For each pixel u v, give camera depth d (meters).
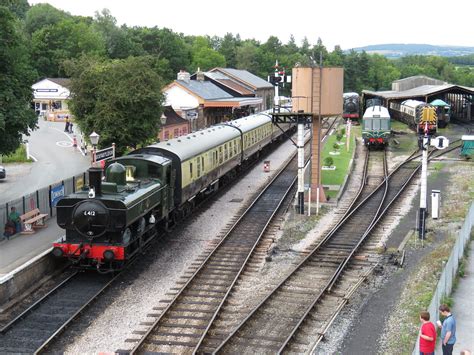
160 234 22.66
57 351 13.29
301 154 26.56
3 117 22.86
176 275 18.50
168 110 51.94
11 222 22.05
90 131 35.41
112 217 17.14
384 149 47.91
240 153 36.53
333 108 26.81
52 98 74.75
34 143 50.84
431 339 11.62
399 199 29.89
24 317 15.16
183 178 24.12
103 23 106.81
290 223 25.06
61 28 89.56
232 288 17.25
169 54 102.75
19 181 35.78
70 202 17.47
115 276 17.97
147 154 22.72
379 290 17.25
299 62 27.98
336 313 15.30
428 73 155.62
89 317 15.20
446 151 46.78
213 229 24.14
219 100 63.09
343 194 31.31
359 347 13.44
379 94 78.88
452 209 27.55
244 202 29.36
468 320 15.16
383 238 22.89
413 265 19.53
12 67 24.98
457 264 18.97
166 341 13.71
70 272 18.69
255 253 20.88
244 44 138.00
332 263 19.84
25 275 16.84
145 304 16.08
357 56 122.62
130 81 34.38
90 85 35.31
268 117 48.38
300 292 17.12
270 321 15.02
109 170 18.94
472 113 72.75
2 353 13.21
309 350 13.31
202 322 14.87
